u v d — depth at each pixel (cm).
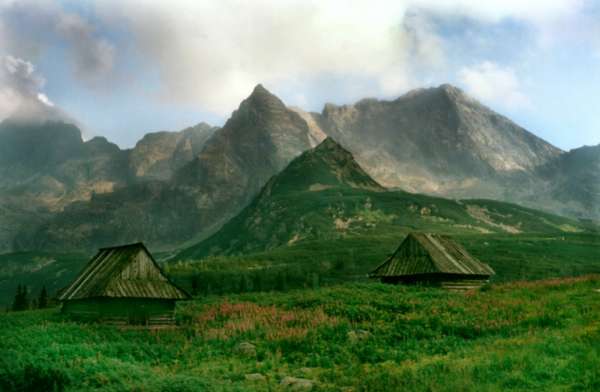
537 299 4509
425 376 2297
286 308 5203
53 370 2572
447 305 4456
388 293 5884
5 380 2542
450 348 3069
